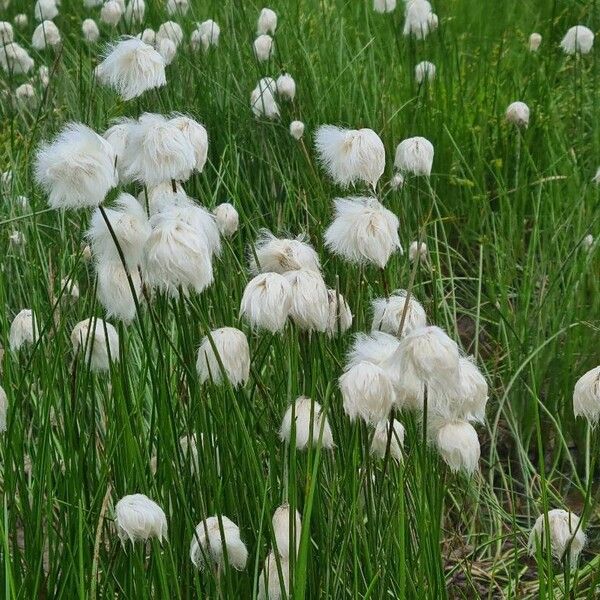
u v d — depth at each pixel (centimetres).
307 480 254
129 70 339
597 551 410
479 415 253
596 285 509
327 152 304
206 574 288
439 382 225
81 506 271
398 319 288
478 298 490
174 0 750
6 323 354
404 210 475
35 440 375
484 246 586
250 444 260
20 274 495
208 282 253
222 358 268
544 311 494
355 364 246
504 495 456
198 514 292
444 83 679
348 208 282
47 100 676
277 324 248
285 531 265
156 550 248
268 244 282
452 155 636
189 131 313
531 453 485
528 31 859
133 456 300
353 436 259
